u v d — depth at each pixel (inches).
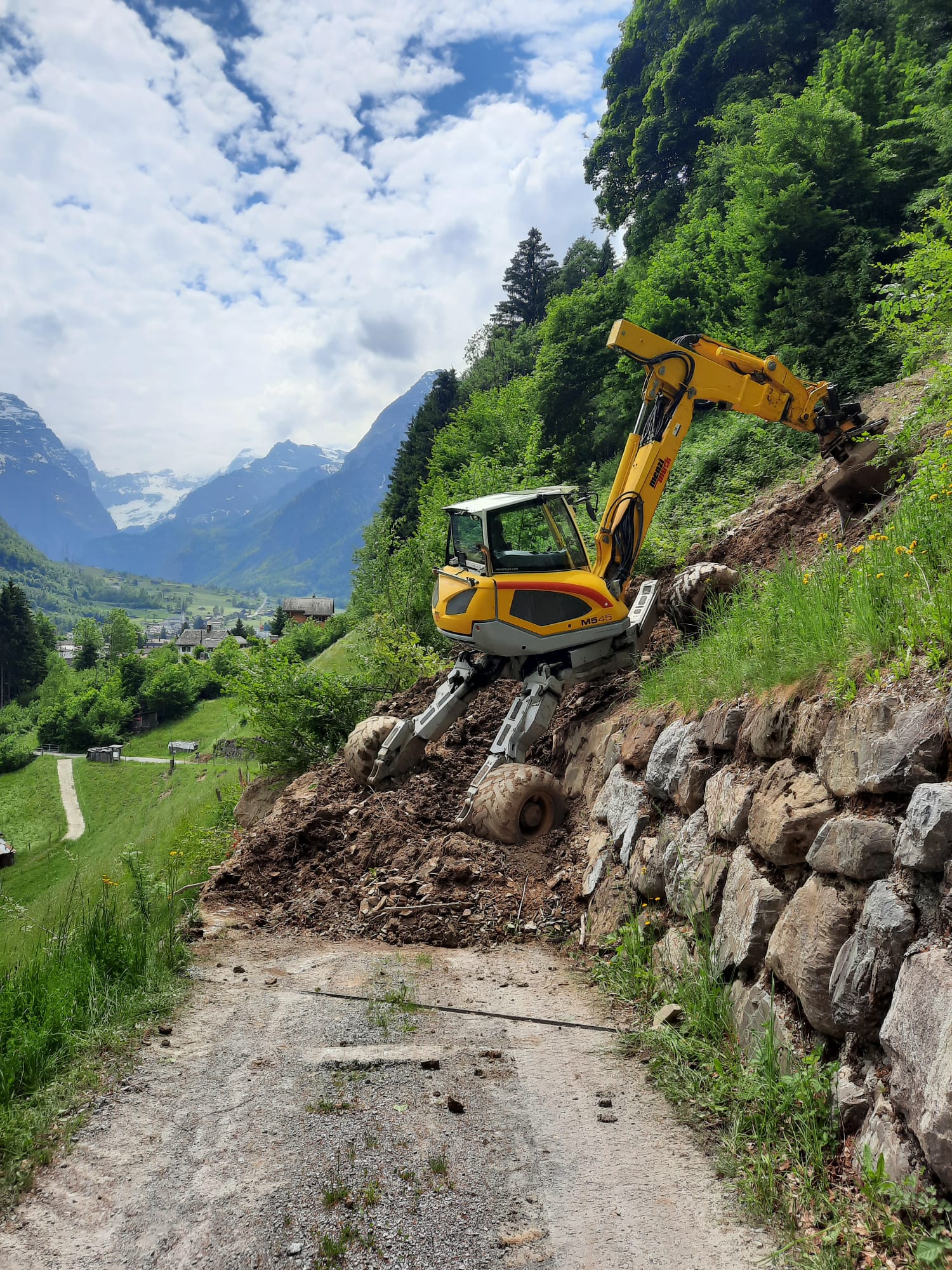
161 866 582.6
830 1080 134.5
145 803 2037.4
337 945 275.0
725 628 260.4
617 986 220.8
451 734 437.4
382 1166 141.1
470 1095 167.5
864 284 563.5
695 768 220.5
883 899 128.4
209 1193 134.3
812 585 209.8
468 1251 120.6
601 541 369.4
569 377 1109.7
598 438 1042.7
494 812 308.8
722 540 438.3
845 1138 128.6
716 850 201.9
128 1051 185.3
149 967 228.2
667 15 1401.3
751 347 619.8
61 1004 190.7
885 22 955.3
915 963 115.8
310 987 230.7
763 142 684.1
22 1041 174.2
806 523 389.4
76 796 2598.4
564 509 363.9
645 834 251.0
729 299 762.8
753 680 208.1
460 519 365.4
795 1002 153.0
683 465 590.9
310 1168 140.4
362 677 682.2
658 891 232.8
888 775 135.6
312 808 388.5
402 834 337.4
